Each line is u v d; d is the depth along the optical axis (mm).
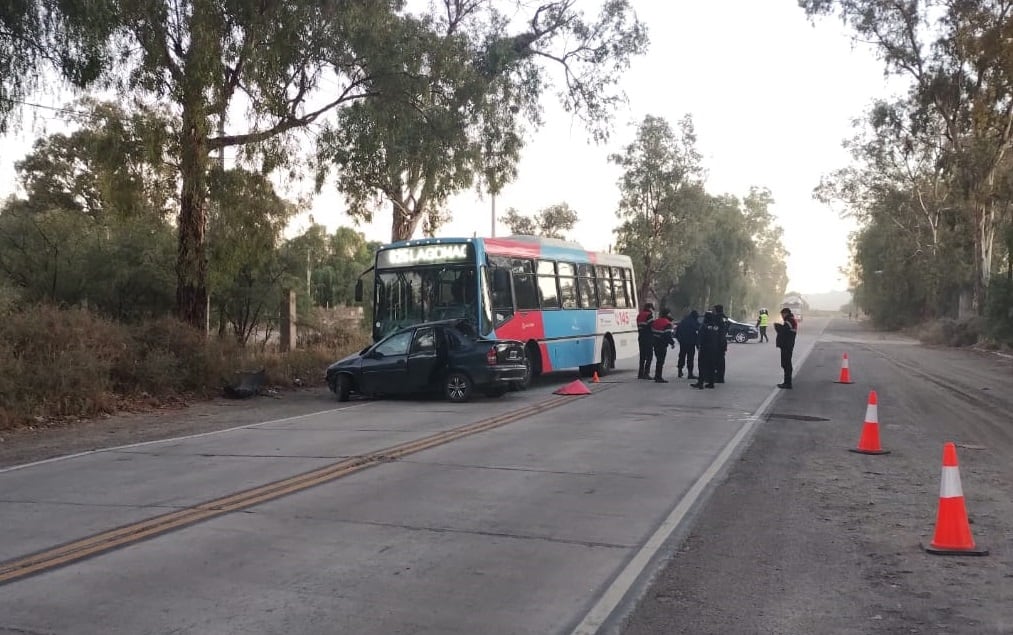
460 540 6641
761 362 30125
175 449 11289
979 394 19312
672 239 70250
